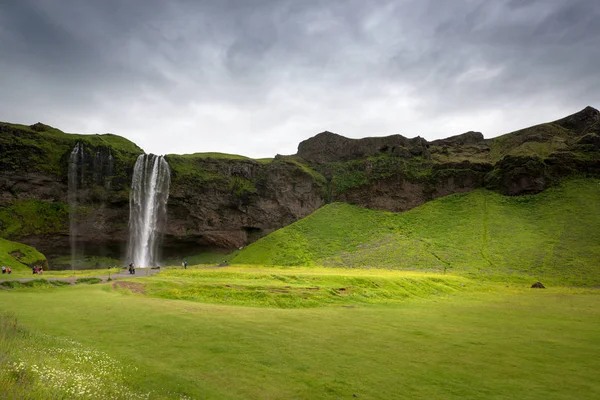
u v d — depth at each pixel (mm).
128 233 102188
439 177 130250
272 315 26250
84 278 43312
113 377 12125
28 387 8773
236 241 114812
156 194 107000
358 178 139000
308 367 15219
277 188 125812
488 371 15430
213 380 13258
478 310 33125
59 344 15164
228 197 116500
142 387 11914
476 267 79438
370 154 149250
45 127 112688
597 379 14594
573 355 18016
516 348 19203
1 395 8148
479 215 109375
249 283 40562
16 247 79250
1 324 15625
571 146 126375
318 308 31891
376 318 27094
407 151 143375
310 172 138625
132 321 21859
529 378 14656
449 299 42562
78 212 97750
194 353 16266
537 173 114062
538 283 59719
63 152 102688
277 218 122625
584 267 71938
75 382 10055
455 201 122188
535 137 140500
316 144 159000
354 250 100875
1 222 87938
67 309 24969
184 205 109188
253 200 120438
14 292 34344
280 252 101312
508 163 121875
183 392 11945
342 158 153125
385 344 19297
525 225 97875
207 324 21969
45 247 93062
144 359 14984
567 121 150750
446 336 21656
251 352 16828
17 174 94375
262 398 11984
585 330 24203
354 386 13375
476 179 127625
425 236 104250
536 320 28016
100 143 105250
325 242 107875
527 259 80562
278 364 15406
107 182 102250
